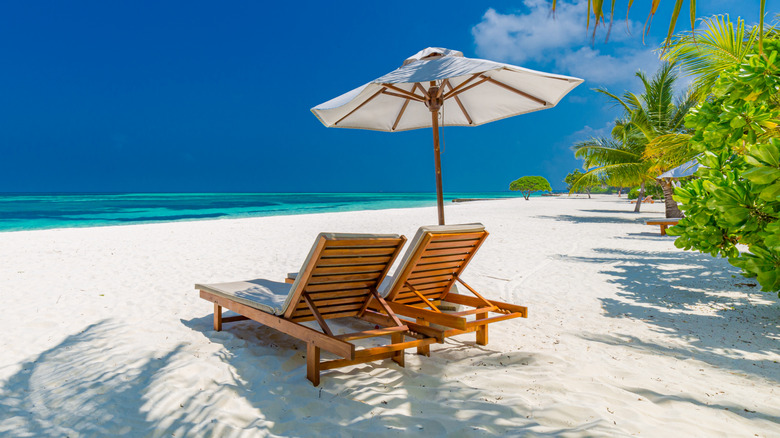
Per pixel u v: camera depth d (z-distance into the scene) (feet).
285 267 23.88
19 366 10.35
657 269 23.12
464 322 9.97
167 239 35.96
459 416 7.97
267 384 9.41
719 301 16.76
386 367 10.46
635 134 59.77
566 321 14.38
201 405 8.41
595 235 38.78
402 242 10.49
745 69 13.83
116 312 15.07
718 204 13.12
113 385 9.29
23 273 21.70
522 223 51.11
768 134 15.35
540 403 8.50
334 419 7.91
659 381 9.55
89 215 94.38
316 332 9.32
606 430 7.32
